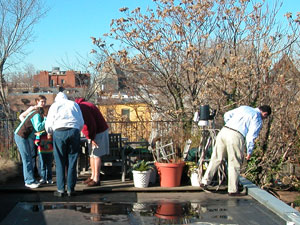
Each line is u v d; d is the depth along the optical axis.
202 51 10.36
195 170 6.58
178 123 8.09
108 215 5.12
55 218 4.98
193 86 10.97
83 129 6.32
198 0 10.77
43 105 6.54
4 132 8.20
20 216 5.05
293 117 9.62
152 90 11.67
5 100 21.16
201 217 5.12
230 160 6.16
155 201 5.85
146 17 10.90
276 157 9.64
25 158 6.27
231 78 9.29
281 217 5.11
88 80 21.45
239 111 6.21
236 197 6.14
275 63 9.77
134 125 9.55
